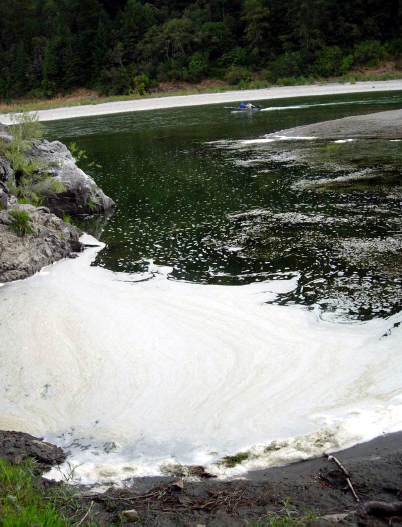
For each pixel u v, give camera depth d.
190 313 7.85
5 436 5.18
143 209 14.85
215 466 4.63
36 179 14.62
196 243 11.43
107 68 77.81
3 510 3.62
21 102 80.50
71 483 4.47
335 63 66.00
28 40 88.38
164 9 83.75
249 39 73.31
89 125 44.41
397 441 4.70
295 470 4.48
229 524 3.73
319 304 7.91
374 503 3.60
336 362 6.25
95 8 82.19
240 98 57.78
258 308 7.91
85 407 5.73
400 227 11.18
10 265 9.80
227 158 22.27
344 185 15.41
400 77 60.22
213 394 5.81
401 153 19.36
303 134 26.78
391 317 7.30
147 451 4.96
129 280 9.50
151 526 3.77
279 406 5.51
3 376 6.36
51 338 7.15
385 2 69.38
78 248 11.51
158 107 57.34
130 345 6.92
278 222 12.41
